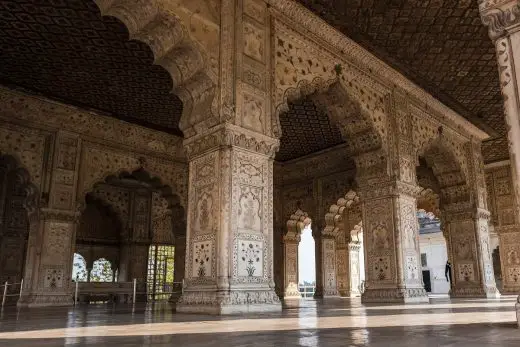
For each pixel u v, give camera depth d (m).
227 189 5.32
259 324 3.51
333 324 3.46
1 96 8.73
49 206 8.88
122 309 6.57
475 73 8.91
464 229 11.00
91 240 13.40
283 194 13.95
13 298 10.98
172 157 11.27
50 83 8.83
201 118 5.74
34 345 2.18
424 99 9.77
